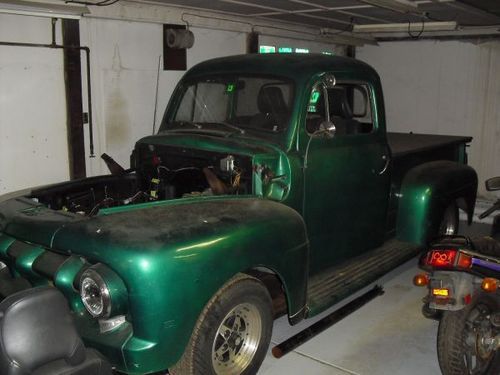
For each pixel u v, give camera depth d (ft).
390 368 10.49
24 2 13.66
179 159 11.85
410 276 15.66
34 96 15.25
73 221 8.76
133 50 17.44
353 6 17.80
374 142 12.94
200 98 12.78
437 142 16.55
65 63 15.76
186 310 7.88
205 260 8.10
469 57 24.44
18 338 6.15
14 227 9.23
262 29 21.57
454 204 16.21
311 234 11.58
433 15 19.90
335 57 12.41
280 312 10.61
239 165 10.63
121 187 12.54
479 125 24.64
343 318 12.17
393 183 14.24
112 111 17.19
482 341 8.93
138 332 7.68
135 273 7.53
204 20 19.10
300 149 11.02
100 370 6.78
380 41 26.89
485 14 19.57
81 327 8.12
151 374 8.80
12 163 15.06
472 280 8.41
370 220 13.37
